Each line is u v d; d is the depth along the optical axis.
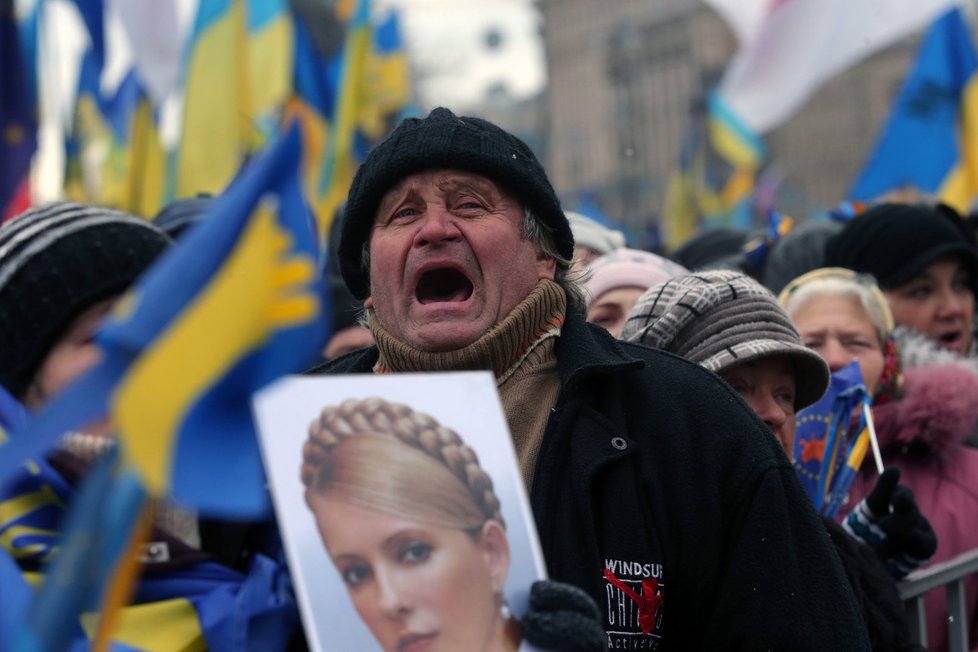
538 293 2.86
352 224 2.96
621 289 4.39
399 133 2.92
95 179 9.80
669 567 2.77
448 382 2.46
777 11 9.02
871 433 3.91
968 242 5.91
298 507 2.33
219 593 2.45
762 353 3.29
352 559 2.33
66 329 2.58
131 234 2.63
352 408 2.41
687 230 18.17
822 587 2.77
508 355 2.83
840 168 66.56
